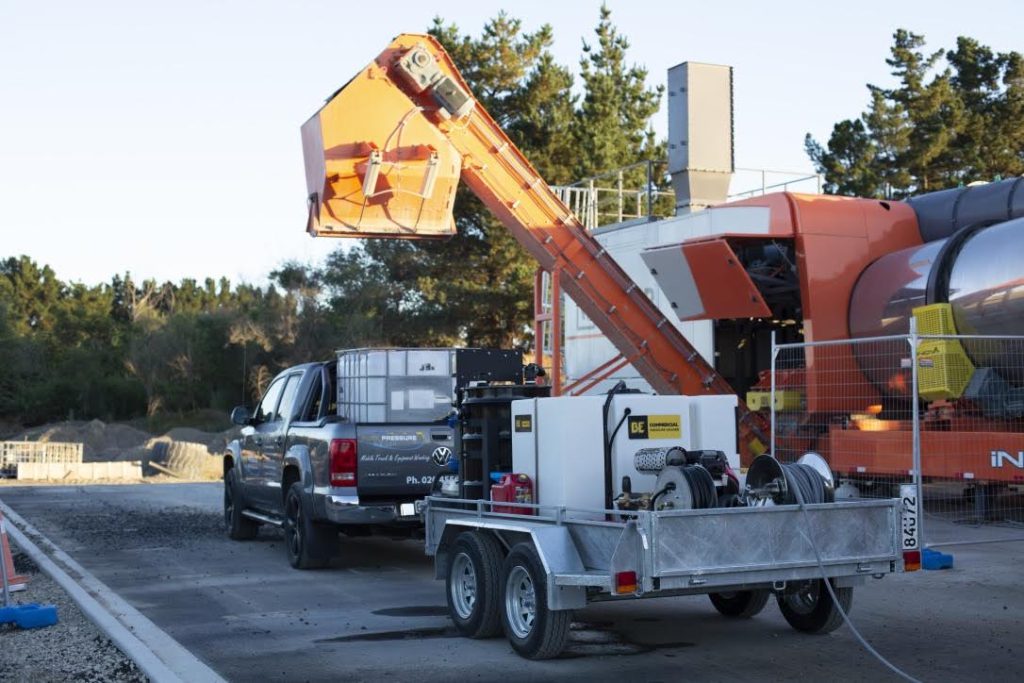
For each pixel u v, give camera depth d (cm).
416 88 1510
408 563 1259
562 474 795
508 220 1620
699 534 684
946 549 1267
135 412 6400
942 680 691
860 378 1631
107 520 1770
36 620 868
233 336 5584
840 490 799
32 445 3378
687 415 829
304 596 1032
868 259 1650
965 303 1438
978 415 1441
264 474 1352
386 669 735
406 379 1177
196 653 788
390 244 5016
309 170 1511
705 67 2150
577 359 2172
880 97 5316
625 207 4809
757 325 1855
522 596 782
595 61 5359
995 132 5169
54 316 8525
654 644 807
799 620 840
